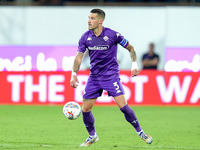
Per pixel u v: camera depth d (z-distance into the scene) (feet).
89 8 220.02
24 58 216.33
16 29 219.82
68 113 91.91
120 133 119.34
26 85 187.42
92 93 91.66
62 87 185.78
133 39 218.59
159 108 180.45
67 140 107.65
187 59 214.48
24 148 91.04
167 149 91.81
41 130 123.95
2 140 105.60
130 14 218.59
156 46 218.38
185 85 184.55
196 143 104.42
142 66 216.95
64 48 215.72
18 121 142.72
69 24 220.43
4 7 219.61
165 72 185.06
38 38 220.23
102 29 90.53
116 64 91.86
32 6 222.48
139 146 97.14
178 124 138.92
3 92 188.65
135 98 185.78
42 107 181.57
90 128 94.58
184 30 218.18
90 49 90.68
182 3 225.35
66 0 232.32
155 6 224.53
